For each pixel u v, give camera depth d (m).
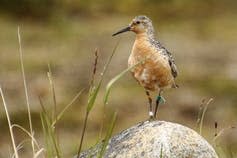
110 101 27.84
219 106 28.14
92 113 26.55
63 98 27.89
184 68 32.88
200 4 46.44
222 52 36.03
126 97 28.36
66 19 41.09
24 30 38.34
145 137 9.98
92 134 24.94
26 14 40.72
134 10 44.75
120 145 10.05
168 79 11.43
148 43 11.35
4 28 38.28
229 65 33.75
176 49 36.44
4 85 29.20
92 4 43.94
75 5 42.94
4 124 25.48
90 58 33.88
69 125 25.62
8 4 40.88
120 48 35.94
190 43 37.75
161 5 45.72
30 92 28.50
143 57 11.27
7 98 27.84
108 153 10.01
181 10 45.34
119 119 26.62
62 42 36.66
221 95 29.44
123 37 38.09
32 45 35.69
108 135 8.73
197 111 27.67
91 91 8.88
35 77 30.39
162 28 41.62
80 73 31.34
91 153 9.65
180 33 40.28
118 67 32.59
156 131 10.01
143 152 9.82
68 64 32.53
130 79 30.67
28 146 22.44
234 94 29.59
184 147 9.83
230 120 26.75
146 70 11.27
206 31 40.88
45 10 41.22
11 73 30.83
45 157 9.89
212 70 32.78
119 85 29.83
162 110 27.70
